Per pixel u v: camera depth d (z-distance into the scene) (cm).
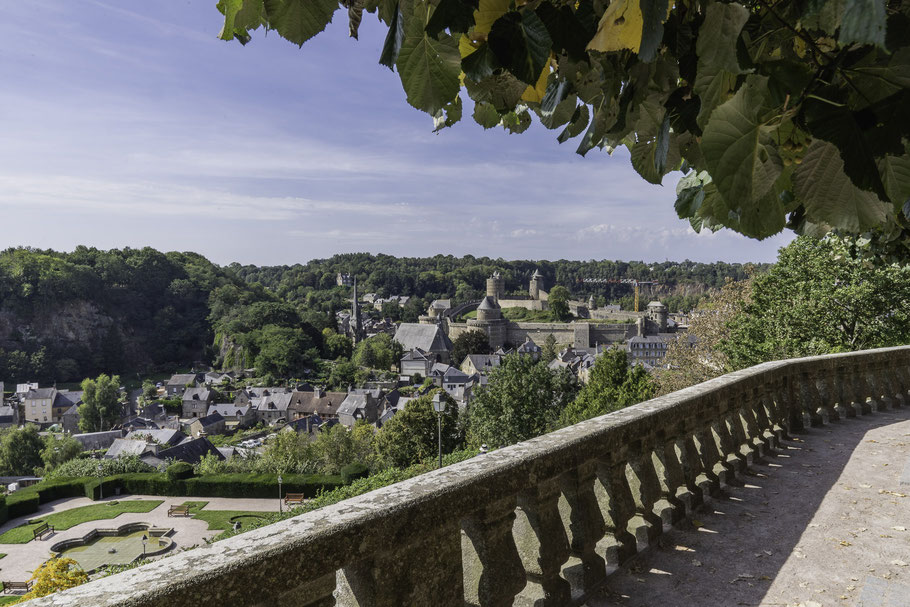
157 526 5025
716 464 609
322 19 101
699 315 3731
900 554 447
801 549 459
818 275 2648
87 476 6097
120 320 18075
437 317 19525
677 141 129
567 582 354
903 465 684
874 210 83
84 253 19088
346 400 12619
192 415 13812
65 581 1800
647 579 408
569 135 149
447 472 287
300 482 5575
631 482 461
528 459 321
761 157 82
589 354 13900
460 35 100
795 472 660
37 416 13988
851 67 83
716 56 86
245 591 184
